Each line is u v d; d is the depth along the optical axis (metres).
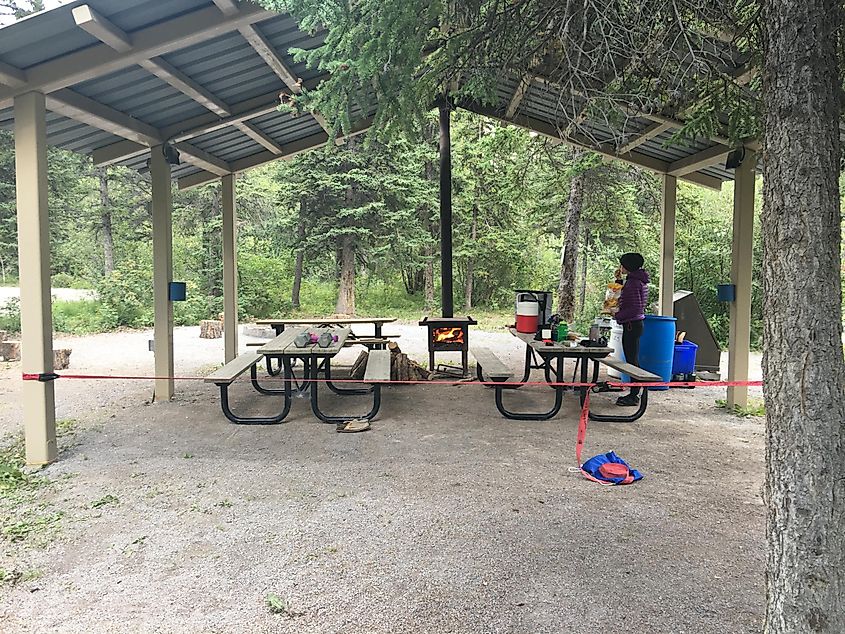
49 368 4.26
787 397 1.70
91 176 19.12
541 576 2.65
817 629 1.66
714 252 13.26
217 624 2.29
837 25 1.80
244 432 5.14
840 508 1.66
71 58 4.04
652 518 3.31
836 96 1.71
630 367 5.71
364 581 2.61
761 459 4.42
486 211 19.17
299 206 17.45
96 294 15.52
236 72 5.02
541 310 7.16
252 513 3.38
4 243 14.88
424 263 18.95
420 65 3.40
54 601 2.45
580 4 2.88
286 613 2.36
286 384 5.50
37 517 3.32
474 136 13.67
